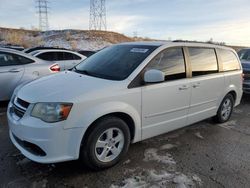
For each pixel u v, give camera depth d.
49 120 2.88
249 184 3.16
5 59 5.90
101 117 3.20
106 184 3.03
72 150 3.00
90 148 3.12
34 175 3.15
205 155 3.90
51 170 3.27
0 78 5.72
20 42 32.53
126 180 3.12
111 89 3.25
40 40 36.78
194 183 3.13
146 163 3.56
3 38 33.88
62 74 3.93
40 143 2.88
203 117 4.77
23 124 2.97
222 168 3.53
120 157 3.46
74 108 2.93
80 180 3.09
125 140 3.45
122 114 3.41
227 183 3.16
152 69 3.66
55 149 2.91
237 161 3.76
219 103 5.11
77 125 2.96
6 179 3.05
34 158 3.00
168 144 4.24
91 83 3.31
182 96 4.11
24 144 3.15
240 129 5.16
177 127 4.23
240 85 5.68
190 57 4.33
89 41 40.81
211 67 4.79
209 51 4.81
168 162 3.62
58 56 9.80
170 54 4.01
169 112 3.97
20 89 3.47
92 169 3.26
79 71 4.02
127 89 3.38
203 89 4.53
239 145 4.35
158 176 3.24
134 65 3.64
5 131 4.49
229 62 5.35
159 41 4.34
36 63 6.32
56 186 2.96
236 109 6.80
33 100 3.00
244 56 8.95
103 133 3.21
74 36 42.34
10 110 3.40
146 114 3.64
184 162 3.64
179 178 3.21
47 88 3.21
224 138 4.64
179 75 4.08
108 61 4.02
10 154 3.64
